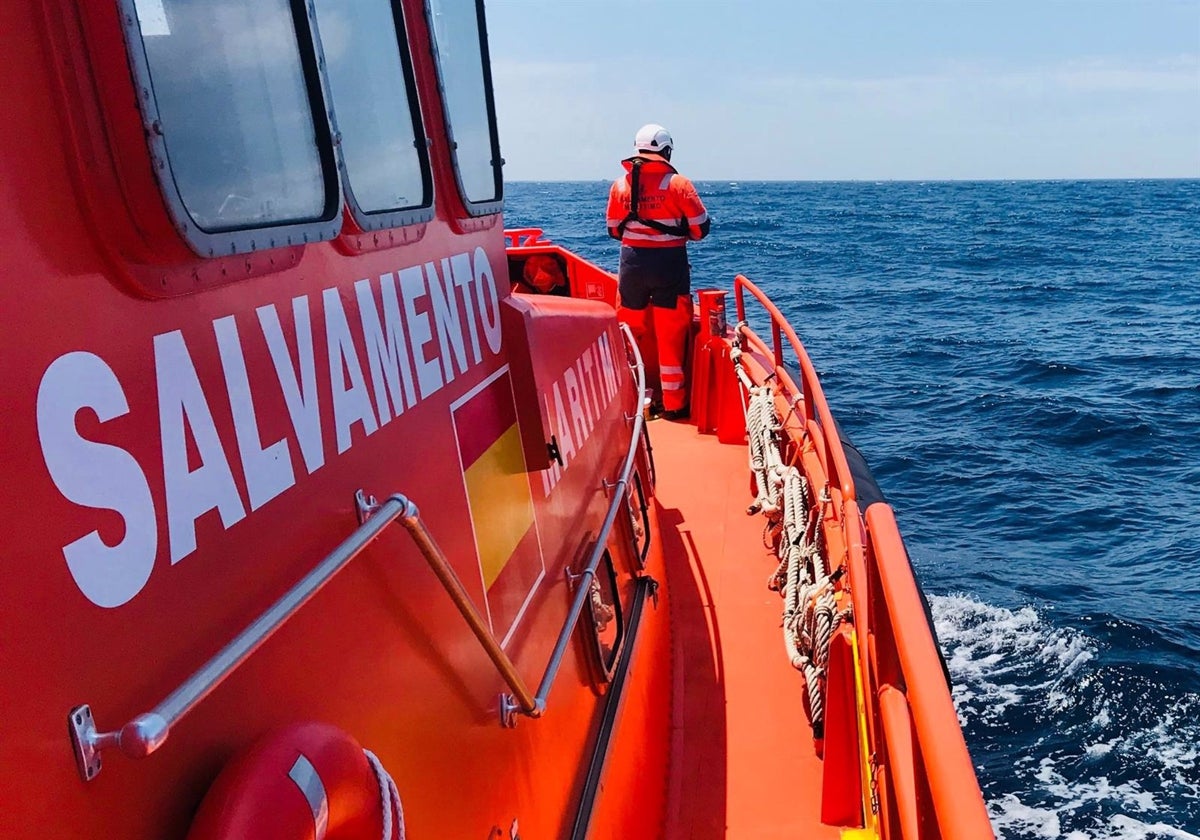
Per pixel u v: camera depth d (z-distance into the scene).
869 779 2.78
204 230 1.18
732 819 3.34
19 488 0.97
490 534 2.25
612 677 3.08
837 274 50.09
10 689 0.94
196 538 1.22
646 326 7.24
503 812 2.09
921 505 14.98
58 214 1.05
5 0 1.00
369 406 1.74
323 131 1.52
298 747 1.23
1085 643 10.09
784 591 4.36
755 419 5.64
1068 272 50.91
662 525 5.52
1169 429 18.95
